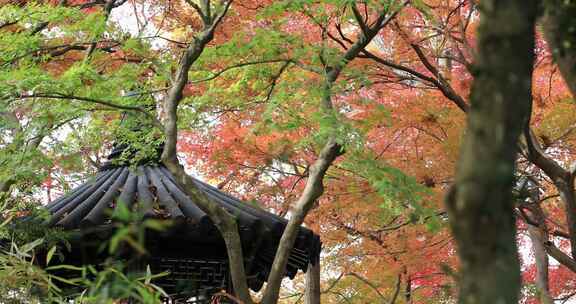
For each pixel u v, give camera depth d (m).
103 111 8.02
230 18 10.32
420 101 9.66
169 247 6.76
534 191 11.16
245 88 8.50
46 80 6.94
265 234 6.88
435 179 10.18
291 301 16.55
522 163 10.98
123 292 2.56
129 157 8.02
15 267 4.46
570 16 2.55
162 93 8.58
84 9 11.29
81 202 7.09
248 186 13.28
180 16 12.38
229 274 6.96
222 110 8.52
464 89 10.11
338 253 12.27
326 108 7.25
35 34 7.86
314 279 12.90
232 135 11.36
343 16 8.30
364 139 6.94
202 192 6.40
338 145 7.06
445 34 9.26
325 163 7.05
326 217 11.89
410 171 10.06
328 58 7.48
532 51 1.66
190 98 8.29
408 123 9.81
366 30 7.73
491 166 1.55
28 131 7.37
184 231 6.54
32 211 6.50
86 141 8.27
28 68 7.60
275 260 6.79
